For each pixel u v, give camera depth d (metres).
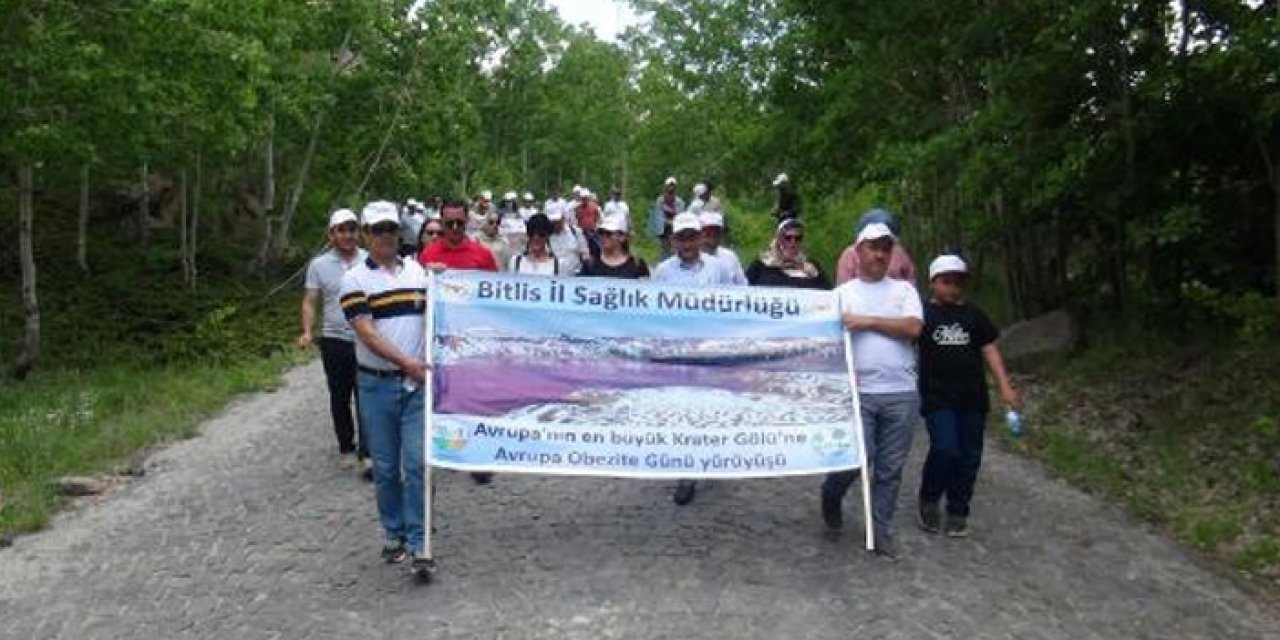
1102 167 12.59
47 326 18.48
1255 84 10.12
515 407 7.42
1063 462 9.62
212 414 12.29
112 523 8.21
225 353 16.52
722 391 7.60
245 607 6.58
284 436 10.95
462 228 9.18
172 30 15.25
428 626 6.26
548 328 7.56
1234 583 7.09
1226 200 12.75
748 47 33.16
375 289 7.00
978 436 7.67
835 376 7.60
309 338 9.20
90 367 16.03
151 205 29.28
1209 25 11.24
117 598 6.76
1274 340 11.09
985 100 15.85
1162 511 8.43
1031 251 15.58
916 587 6.84
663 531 7.79
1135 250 13.03
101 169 20.77
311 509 8.41
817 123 19.08
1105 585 6.99
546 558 7.24
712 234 8.87
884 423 7.43
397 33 29.39
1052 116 12.60
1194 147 12.44
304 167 29.22
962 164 13.58
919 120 16.73
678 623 6.26
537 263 9.27
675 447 7.52
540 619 6.32
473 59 34.56
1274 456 8.95
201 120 16.84
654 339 7.62
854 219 26.11
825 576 6.98
